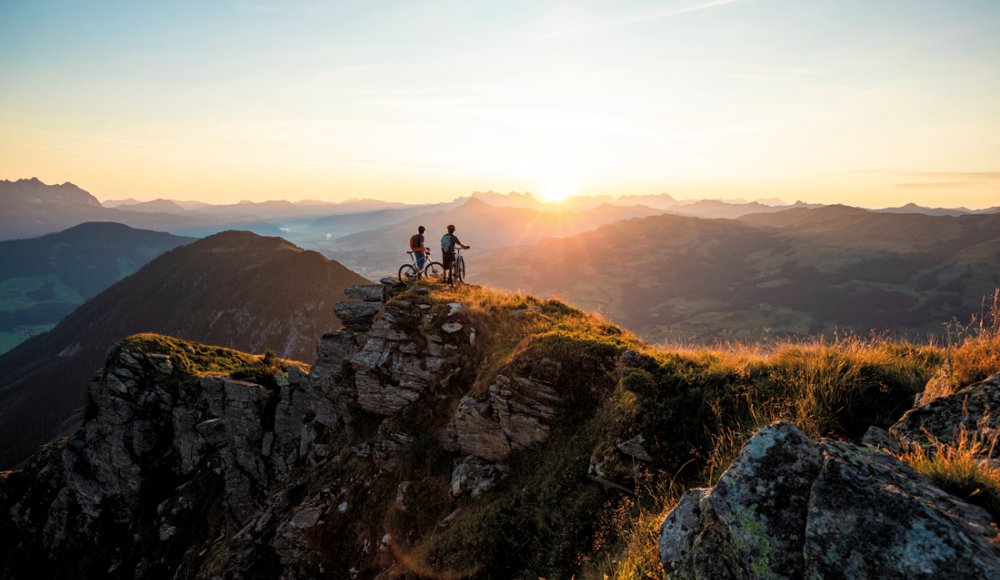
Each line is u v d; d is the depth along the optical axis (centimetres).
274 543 1889
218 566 2519
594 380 1348
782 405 895
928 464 461
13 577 3984
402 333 2081
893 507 379
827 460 438
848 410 832
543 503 1129
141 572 3262
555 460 1236
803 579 374
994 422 492
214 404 3653
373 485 1761
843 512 391
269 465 3312
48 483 4434
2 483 4431
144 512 3919
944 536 344
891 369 890
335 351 2795
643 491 938
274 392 3628
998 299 671
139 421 4200
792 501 430
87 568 3866
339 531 1708
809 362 996
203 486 3406
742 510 444
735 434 904
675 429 995
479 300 2214
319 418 2812
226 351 5050
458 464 1600
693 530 500
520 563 1102
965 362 658
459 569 1170
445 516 1462
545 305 2252
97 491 4188
